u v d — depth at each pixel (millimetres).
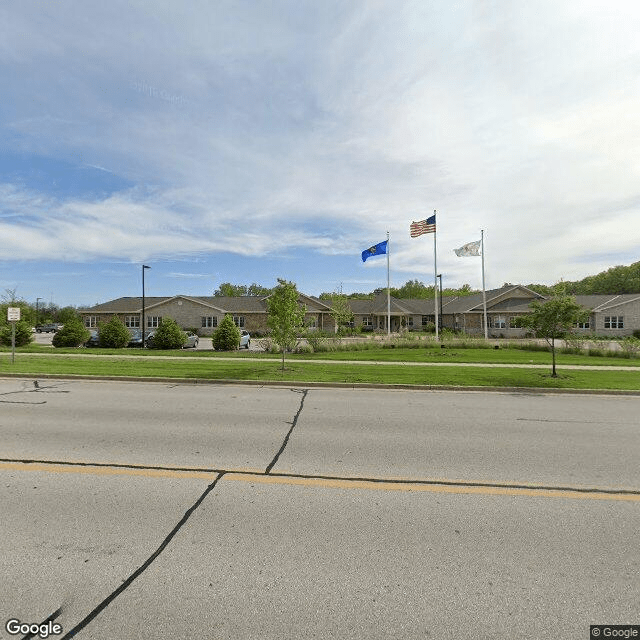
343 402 9453
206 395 10164
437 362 17516
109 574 2934
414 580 2906
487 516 3855
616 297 45562
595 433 6891
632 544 3396
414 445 6090
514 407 9125
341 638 2393
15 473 4777
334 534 3506
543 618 2561
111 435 6438
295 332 14992
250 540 3396
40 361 16344
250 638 2389
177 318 47406
